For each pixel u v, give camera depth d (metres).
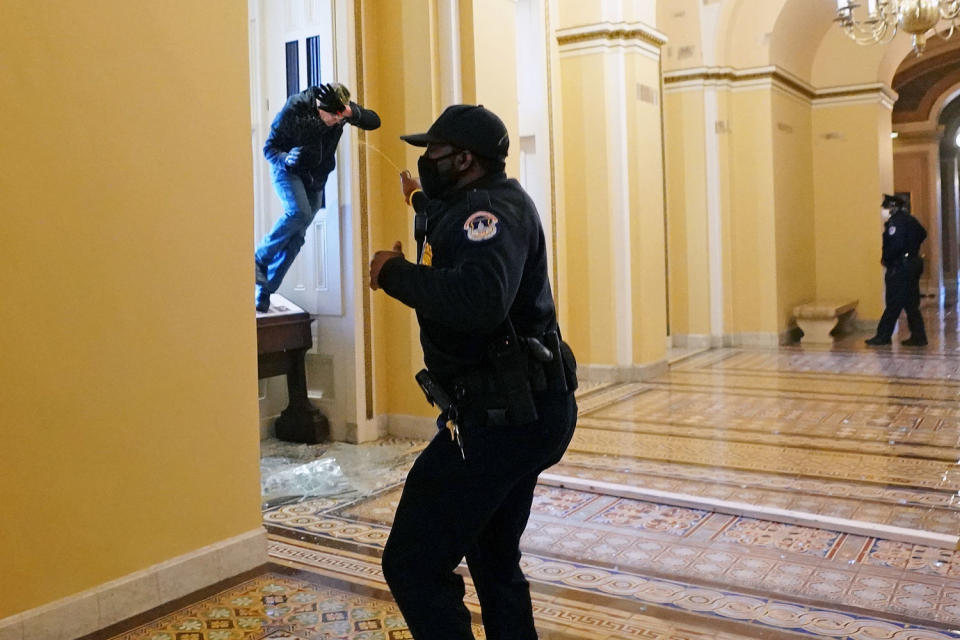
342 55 6.38
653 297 9.61
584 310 9.48
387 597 3.66
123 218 3.48
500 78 6.89
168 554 3.65
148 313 3.57
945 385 8.67
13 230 3.11
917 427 6.81
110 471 3.42
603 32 9.09
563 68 9.38
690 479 5.45
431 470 2.34
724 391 8.66
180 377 3.70
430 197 2.51
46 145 3.21
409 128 6.57
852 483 5.30
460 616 2.30
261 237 6.89
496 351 2.28
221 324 3.88
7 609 3.10
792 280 13.09
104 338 3.40
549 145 9.16
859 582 3.72
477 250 2.17
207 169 3.82
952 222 24.84
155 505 3.60
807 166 13.90
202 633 3.32
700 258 12.28
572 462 5.92
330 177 6.49
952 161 24.70
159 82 3.62
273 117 6.75
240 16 3.97
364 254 6.57
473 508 2.30
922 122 20.83
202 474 3.79
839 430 6.77
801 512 4.58
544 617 3.41
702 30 12.02
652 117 9.52
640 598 3.59
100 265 3.39
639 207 9.32
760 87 12.18
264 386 6.76
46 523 3.21
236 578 3.89
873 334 13.57
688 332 12.41
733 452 6.13
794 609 3.45
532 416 2.27
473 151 2.39
